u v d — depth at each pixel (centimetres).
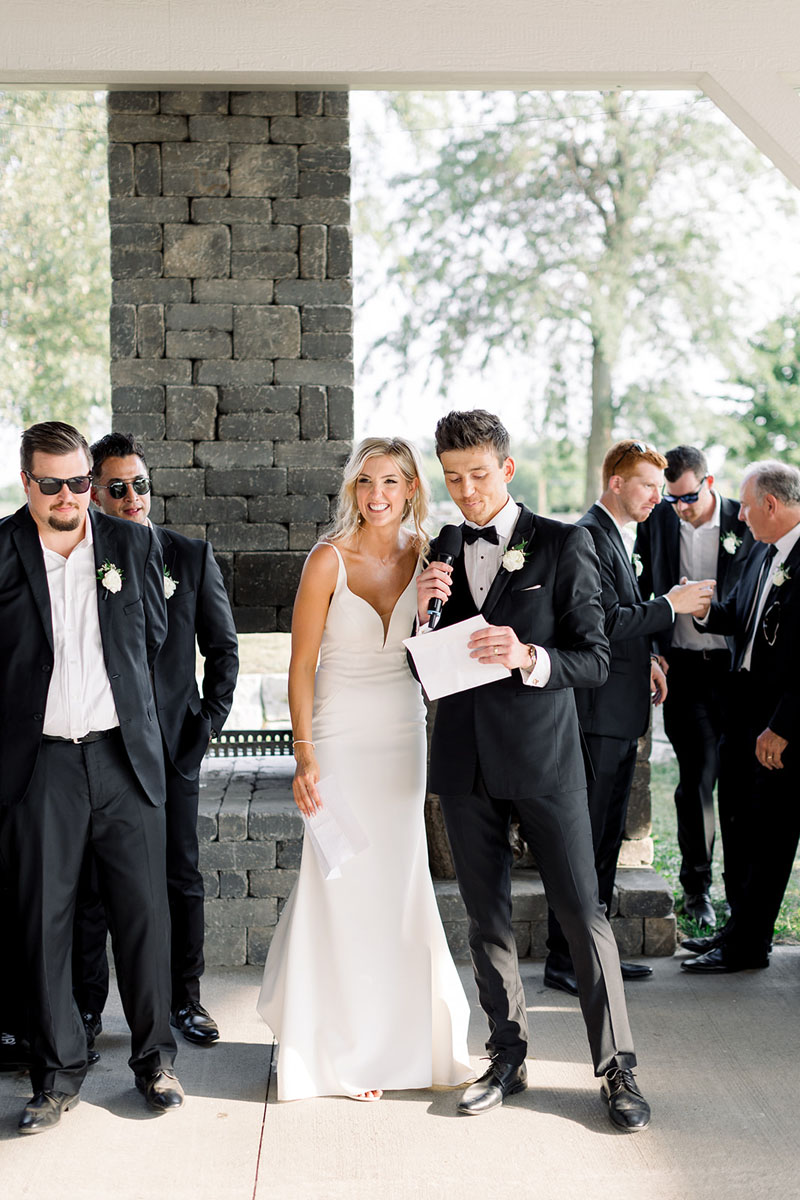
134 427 444
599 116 1435
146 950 301
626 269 1470
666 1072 320
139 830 297
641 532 470
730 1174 268
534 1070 322
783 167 387
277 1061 318
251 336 444
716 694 452
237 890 404
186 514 447
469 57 377
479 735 292
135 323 442
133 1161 276
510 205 1473
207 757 488
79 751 290
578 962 296
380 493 301
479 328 1502
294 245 443
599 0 377
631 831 436
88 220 1168
